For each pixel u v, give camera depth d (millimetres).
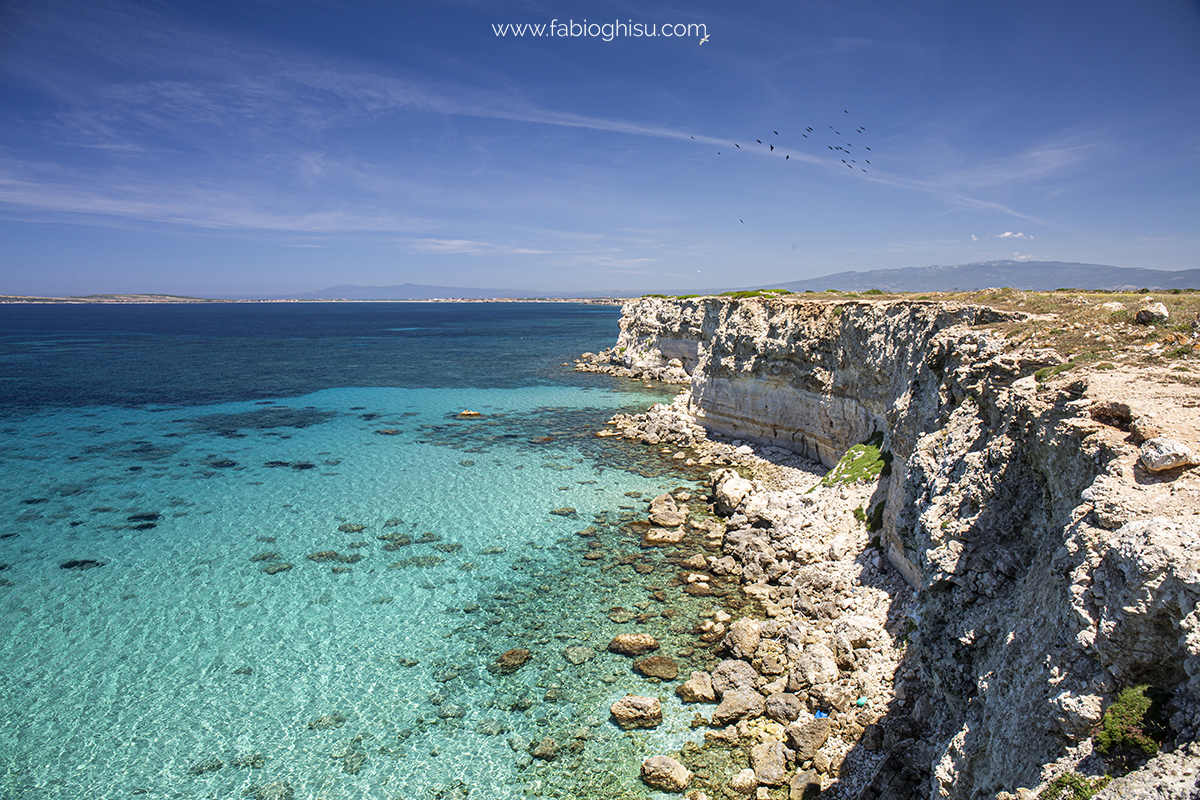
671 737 21094
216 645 26000
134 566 32656
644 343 100500
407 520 39156
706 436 59062
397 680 23969
